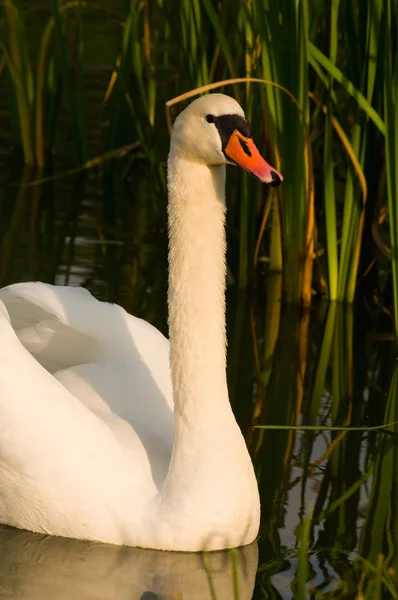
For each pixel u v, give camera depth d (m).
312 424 10.52
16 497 8.59
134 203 16.64
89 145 18.33
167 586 7.80
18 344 8.72
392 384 11.56
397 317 12.00
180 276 8.16
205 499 8.19
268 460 9.79
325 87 13.49
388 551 8.27
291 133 12.84
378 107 12.61
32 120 17.73
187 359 8.23
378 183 13.60
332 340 12.69
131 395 9.23
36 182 16.47
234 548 8.32
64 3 18.42
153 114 16.66
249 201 13.66
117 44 19.77
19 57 17.66
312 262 13.45
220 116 7.64
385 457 9.90
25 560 8.16
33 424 8.44
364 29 12.64
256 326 12.97
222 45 12.77
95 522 8.38
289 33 12.34
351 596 7.55
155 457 8.63
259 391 11.26
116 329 9.50
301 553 7.94
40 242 14.78
